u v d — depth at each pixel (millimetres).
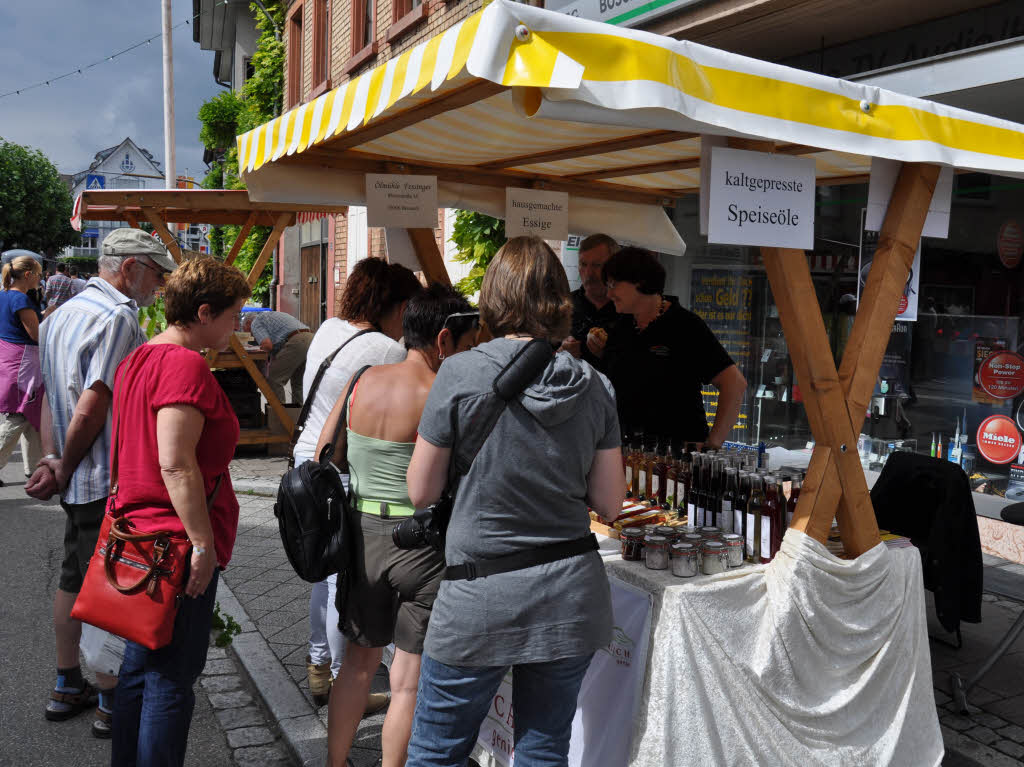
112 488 2605
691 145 3537
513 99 1931
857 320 2789
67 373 3215
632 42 1869
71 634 3588
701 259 7594
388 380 2781
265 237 20062
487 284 2215
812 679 2684
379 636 2820
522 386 2068
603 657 2643
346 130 2506
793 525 2658
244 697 3895
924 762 2990
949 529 3713
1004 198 5812
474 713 2139
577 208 4562
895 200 2758
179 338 2625
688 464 3176
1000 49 4898
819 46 6418
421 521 2326
